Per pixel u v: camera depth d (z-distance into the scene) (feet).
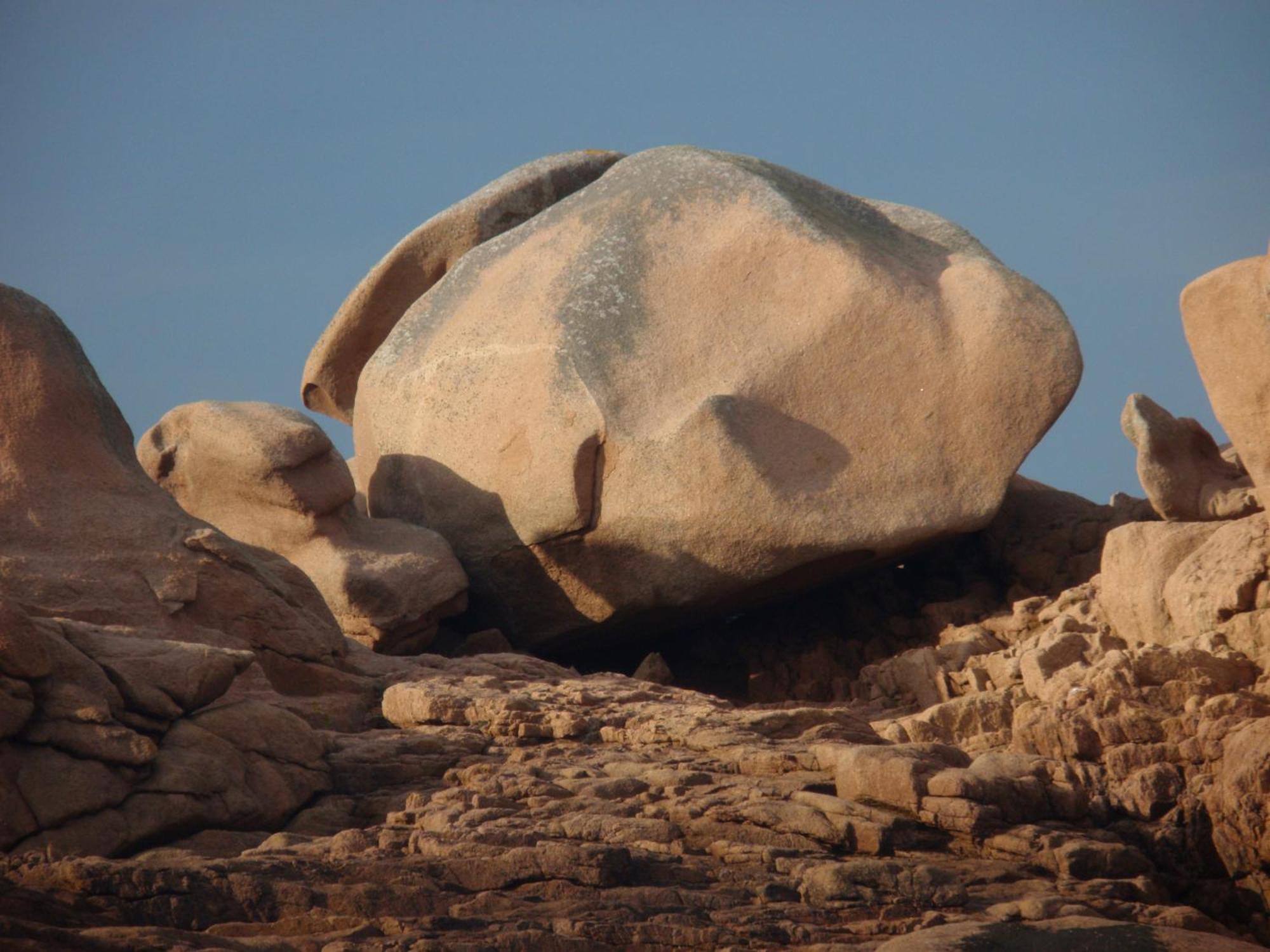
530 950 76.69
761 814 92.43
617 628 167.94
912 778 93.50
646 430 158.51
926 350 158.10
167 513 128.26
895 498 153.89
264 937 76.89
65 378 128.77
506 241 181.68
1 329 127.95
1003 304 158.81
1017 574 164.96
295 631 127.95
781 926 80.02
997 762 98.94
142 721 99.30
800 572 158.61
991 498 153.07
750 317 163.22
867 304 160.45
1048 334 156.76
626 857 85.56
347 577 154.20
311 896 81.30
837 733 112.47
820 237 165.48
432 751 111.55
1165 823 96.58
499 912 81.35
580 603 165.37
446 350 175.01
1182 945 76.69
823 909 83.05
